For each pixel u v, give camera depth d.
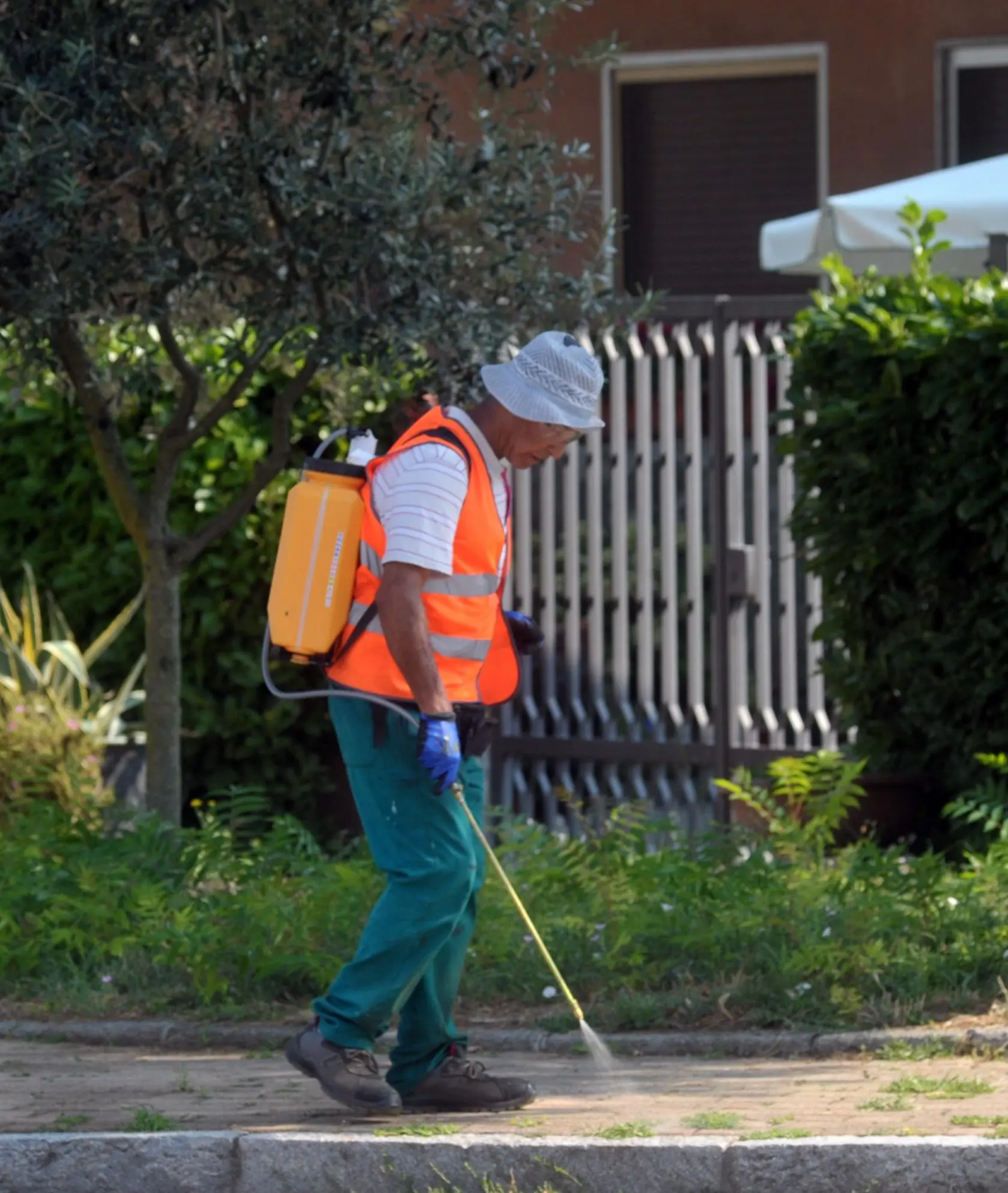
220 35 23.27
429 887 15.39
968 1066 17.56
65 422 32.56
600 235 27.22
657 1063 18.33
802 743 30.75
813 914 20.91
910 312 26.88
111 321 24.41
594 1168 14.58
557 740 32.62
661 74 45.19
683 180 45.72
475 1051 19.09
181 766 32.50
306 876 23.23
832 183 43.94
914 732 27.42
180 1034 19.56
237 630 32.03
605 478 32.34
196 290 24.73
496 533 15.60
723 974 20.31
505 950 20.98
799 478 28.17
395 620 14.88
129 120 23.33
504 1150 14.70
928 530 26.56
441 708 14.98
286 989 20.81
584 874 22.52
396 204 23.25
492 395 15.66
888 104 43.44
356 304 23.92
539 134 25.33
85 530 32.94
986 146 43.19
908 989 19.48
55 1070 18.30
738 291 45.50
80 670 30.75
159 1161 14.99
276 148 23.39
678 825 31.06
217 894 22.80
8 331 24.64
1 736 28.77
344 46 23.83
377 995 15.49
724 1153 14.46
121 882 22.86
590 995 20.41
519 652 17.05
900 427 26.64
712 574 31.33
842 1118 15.53
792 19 43.94
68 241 22.80
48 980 21.22
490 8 24.44
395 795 15.45
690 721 31.88
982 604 26.23
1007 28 42.56
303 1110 16.33
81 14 22.77
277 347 25.84
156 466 29.59
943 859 24.55
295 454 31.77
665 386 31.58
